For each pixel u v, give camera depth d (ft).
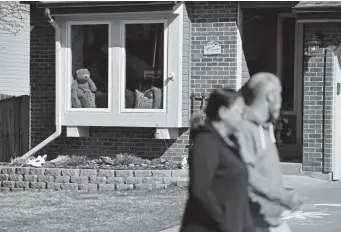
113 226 35.88
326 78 52.26
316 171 52.90
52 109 59.98
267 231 20.53
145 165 52.95
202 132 17.38
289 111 60.95
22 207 42.96
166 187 49.90
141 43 54.85
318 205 42.60
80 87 56.39
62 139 59.26
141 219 37.83
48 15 55.67
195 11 55.26
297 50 60.59
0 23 76.64
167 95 54.13
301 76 60.49
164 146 56.13
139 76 54.95
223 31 54.75
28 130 66.54
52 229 35.14
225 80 54.75
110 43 55.42
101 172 51.16
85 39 56.29
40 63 60.29
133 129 57.16
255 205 20.26
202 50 55.21
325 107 52.44
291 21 60.95
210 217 16.63
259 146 20.35
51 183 52.08
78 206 43.06
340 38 51.72
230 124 17.78
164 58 54.19
